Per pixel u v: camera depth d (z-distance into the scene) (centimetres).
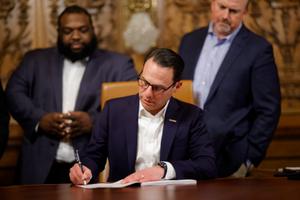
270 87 433
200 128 343
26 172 452
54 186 305
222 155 430
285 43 550
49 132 447
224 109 432
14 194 273
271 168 546
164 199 248
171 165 319
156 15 546
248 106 441
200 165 326
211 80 443
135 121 340
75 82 467
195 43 460
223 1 435
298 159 548
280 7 548
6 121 441
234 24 436
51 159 448
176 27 548
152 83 320
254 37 443
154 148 338
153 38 543
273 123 431
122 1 545
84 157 338
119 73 467
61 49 470
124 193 270
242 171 428
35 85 465
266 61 435
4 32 539
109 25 546
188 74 454
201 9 548
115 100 350
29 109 452
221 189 281
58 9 543
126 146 338
